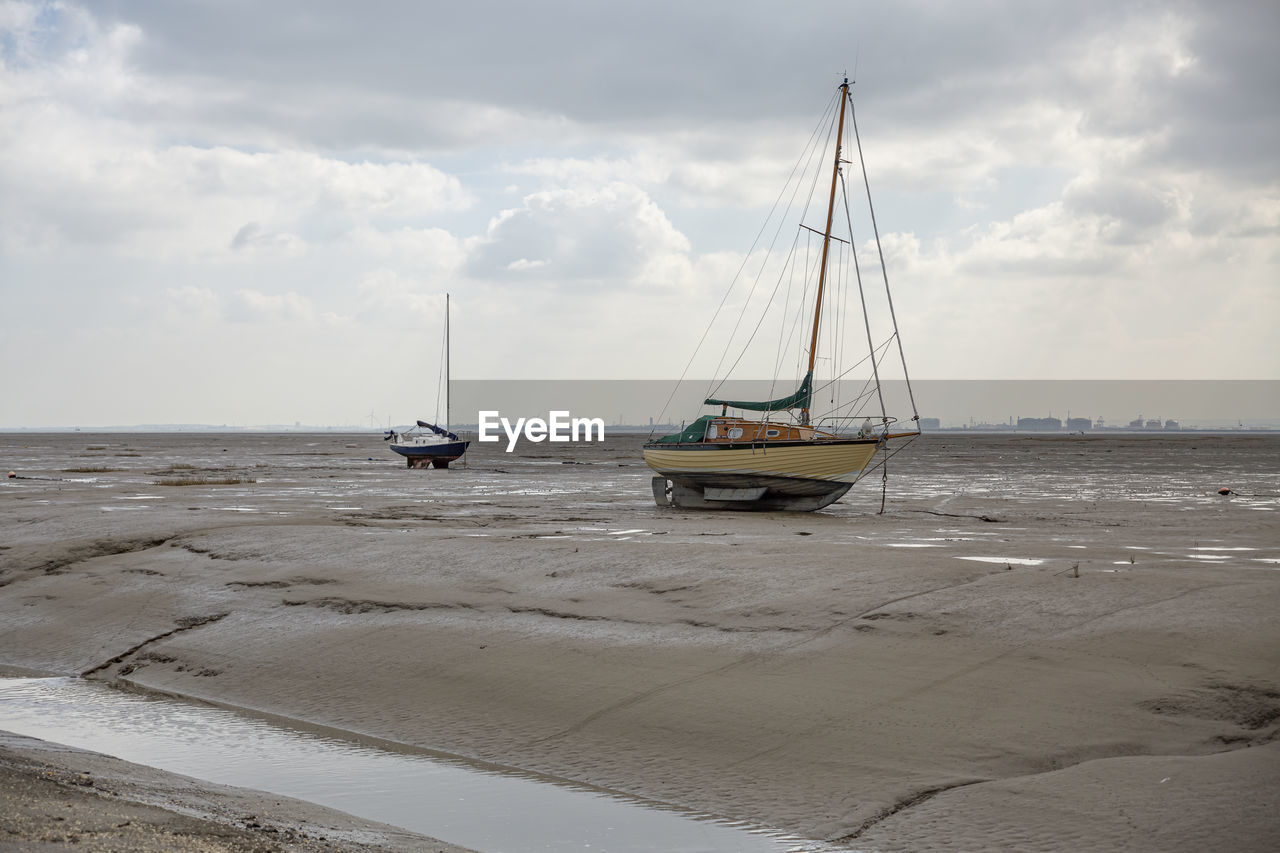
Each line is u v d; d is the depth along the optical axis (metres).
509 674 14.02
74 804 8.40
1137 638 13.13
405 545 21.81
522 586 18.25
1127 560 21.44
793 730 11.52
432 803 10.23
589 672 13.79
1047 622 14.06
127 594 19.78
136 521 27.31
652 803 10.12
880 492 50.12
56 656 17.06
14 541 25.14
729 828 9.45
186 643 16.83
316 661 15.36
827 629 14.59
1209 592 14.77
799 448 37.31
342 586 19.00
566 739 11.95
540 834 9.38
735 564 18.33
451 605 17.38
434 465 83.94
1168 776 9.60
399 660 15.01
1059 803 9.29
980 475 69.69
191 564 21.48
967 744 10.85
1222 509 39.59
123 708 14.05
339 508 38.41
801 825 9.43
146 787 9.67
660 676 13.41
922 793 9.84
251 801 9.65
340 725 13.03
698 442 39.38
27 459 102.38
